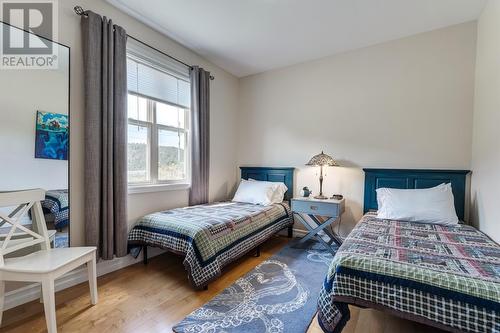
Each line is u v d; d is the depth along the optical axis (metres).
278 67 3.67
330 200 2.94
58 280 1.94
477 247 1.62
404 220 2.39
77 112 2.06
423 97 2.75
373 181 2.97
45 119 1.89
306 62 3.47
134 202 2.53
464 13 2.39
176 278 2.19
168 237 2.17
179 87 3.04
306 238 3.08
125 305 1.76
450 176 2.59
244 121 4.04
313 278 2.18
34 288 1.82
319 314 1.42
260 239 2.63
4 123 1.71
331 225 3.25
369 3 2.23
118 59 2.25
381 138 2.97
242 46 3.06
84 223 2.11
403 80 2.85
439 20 2.51
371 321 1.62
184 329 1.50
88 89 2.06
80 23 2.08
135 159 2.62
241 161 4.07
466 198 2.54
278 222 3.05
